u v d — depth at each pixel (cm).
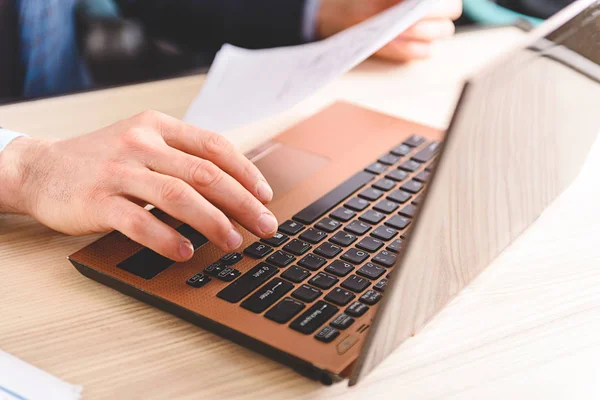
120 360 45
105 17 153
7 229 62
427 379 44
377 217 59
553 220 63
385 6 123
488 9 146
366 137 75
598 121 63
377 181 66
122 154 59
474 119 36
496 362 46
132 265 53
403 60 100
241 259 53
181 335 48
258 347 45
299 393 43
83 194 57
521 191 53
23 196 62
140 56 153
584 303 52
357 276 51
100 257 54
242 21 143
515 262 57
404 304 41
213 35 146
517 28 112
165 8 148
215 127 72
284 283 50
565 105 51
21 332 48
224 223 53
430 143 73
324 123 78
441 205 38
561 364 46
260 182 58
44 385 42
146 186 55
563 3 141
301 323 46
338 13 130
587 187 68
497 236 53
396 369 45
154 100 87
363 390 43
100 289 53
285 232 57
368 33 72
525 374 45
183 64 148
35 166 62
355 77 95
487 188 44
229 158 59
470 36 108
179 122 63
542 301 52
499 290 53
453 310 51
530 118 46
